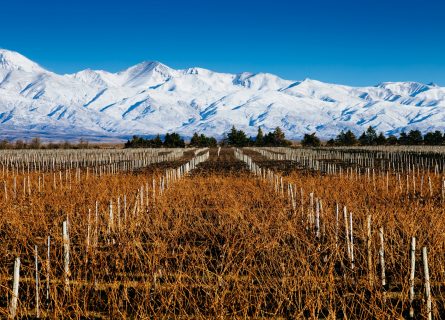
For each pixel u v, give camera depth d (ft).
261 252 34.32
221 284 27.63
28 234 40.52
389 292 28.91
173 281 30.53
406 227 39.06
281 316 25.61
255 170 112.68
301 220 47.65
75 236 41.60
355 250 36.47
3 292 28.78
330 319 24.18
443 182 60.49
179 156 207.00
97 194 63.36
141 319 24.31
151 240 41.57
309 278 27.17
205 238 43.19
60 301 26.04
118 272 30.89
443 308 26.50
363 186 72.43
